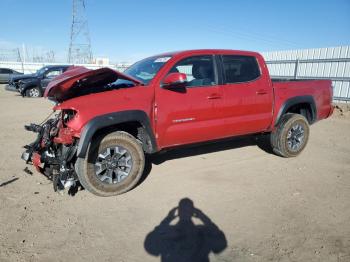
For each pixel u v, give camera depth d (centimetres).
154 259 280
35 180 456
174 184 446
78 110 363
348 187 437
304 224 337
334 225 335
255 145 651
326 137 757
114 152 395
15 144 659
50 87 384
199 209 371
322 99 591
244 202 389
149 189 429
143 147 432
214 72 468
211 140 482
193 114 441
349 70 1238
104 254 286
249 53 511
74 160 397
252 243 303
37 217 350
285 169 510
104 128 404
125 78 404
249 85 496
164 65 428
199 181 457
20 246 296
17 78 1739
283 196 407
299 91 554
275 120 536
